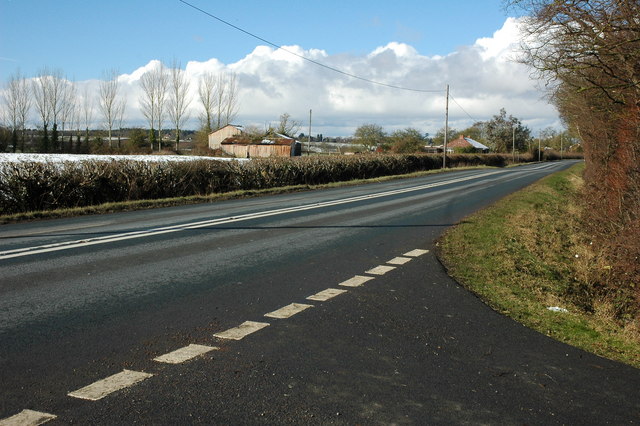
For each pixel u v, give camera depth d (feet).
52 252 27.35
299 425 10.44
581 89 38.60
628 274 31.09
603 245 40.24
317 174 92.73
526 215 52.31
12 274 22.38
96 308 17.92
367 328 16.63
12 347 14.21
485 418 10.98
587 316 21.99
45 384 11.96
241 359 13.76
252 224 39.45
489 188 86.22
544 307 21.17
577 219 58.13
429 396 11.94
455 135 406.62
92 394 11.51
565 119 99.09
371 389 12.19
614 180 49.16
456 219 45.39
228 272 23.81
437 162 171.73
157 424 10.30
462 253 30.53
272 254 28.25
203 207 51.37
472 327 17.15
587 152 93.61
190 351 14.23
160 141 212.64
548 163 274.57
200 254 27.68
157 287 20.89
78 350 14.11
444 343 15.52
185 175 62.85
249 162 76.79
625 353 15.69
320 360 13.87
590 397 12.21
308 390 12.03
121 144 216.54
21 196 44.86
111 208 48.19
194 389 11.89
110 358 13.60
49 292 19.74
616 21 31.86
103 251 27.84
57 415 10.53
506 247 33.88
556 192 86.69
